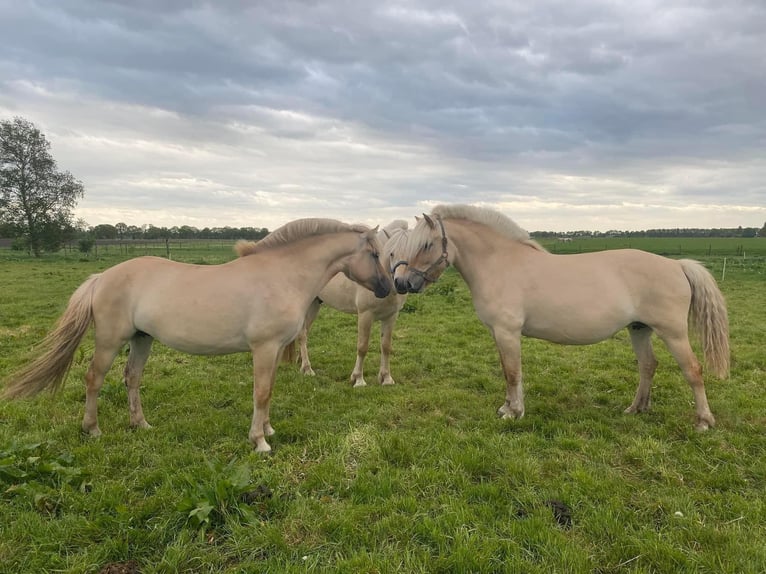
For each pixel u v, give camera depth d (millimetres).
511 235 4727
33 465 3307
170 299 3814
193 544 2623
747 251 39812
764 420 4551
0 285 15258
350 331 9250
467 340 8359
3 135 38844
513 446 3941
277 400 5230
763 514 2951
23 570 2436
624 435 4223
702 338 4348
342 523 2812
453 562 2473
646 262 4320
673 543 2676
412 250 4664
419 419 4625
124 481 3346
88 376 4074
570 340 4473
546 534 2697
